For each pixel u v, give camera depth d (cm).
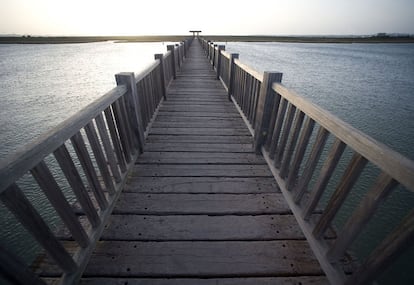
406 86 1602
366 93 1372
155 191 211
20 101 1131
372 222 404
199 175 236
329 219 136
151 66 319
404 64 2959
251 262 148
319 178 148
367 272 99
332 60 3275
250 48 5325
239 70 408
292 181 196
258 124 265
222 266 146
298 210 180
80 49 5316
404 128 820
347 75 2031
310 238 157
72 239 158
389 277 313
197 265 146
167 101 481
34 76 1806
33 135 755
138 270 142
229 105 458
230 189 216
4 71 2097
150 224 175
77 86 1453
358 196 460
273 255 153
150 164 254
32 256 326
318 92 1378
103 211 172
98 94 1266
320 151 152
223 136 323
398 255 85
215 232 170
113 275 139
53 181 108
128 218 180
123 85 215
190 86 614
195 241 162
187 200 201
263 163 259
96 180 158
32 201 427
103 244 158
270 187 220
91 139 152
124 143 222
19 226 373
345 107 1084
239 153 280
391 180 88
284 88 200
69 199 427
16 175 81
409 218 78
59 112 973
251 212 189
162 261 148
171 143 301
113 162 191
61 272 136
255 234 169
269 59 3081
